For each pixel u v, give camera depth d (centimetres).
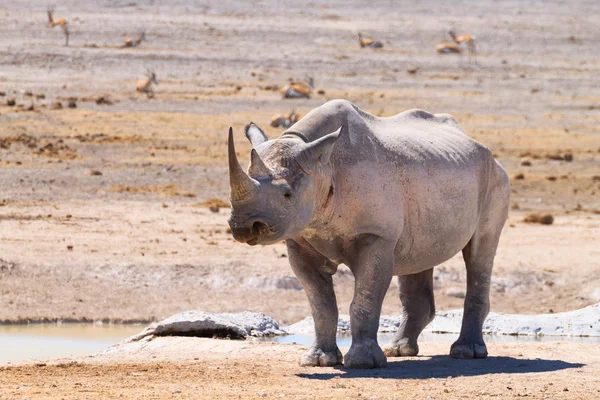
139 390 3394
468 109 17938
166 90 18112
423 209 4103
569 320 6016
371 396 3309
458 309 6266
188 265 7419
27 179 10988
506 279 7494
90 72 19475
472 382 3628
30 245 7912
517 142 15325
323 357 4031
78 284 7088
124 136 13975
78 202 10044
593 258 8131
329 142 3734
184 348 4688
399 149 4078
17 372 3819
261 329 5625
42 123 14525
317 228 3897
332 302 4084
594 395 3381
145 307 6738
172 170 12019
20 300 6675
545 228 9606
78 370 3884
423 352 4653
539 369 3994
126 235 8519
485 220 4497
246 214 3556
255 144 3869
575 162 14038
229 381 3628
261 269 7419
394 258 4116
